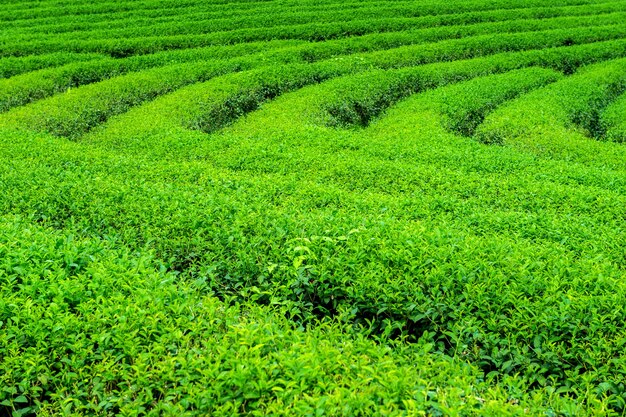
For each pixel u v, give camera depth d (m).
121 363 6.78
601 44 34.06
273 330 6.94
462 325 7.98
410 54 31.11
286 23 38.34
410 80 27.14
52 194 12.38
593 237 10.76
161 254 10.48
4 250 8.85
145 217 11.20
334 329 7.61
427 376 6.46
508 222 11.55
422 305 8.24
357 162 15.66
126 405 5.88
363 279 8.64
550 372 7.50
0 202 12.15
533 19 40.03
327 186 13.92
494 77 27.50
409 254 9.02
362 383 5.86
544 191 13.59
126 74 28.41
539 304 7.91
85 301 7.75
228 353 6.30
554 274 8.75
